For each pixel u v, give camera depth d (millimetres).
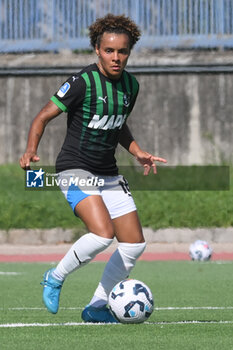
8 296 35656
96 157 24219
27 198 69000
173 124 84125
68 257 23844
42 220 65188
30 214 65438
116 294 24547
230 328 24250
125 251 24703
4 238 64688
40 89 87438
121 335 22562
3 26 88812
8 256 59500
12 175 78375
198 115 84062
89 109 23828
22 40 88750
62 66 87312
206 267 51375
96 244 23297
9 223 64812
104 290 25219
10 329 24000
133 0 86438
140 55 86000
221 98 84000
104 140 24188
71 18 87875
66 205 67500
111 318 25391
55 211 65938
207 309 30609
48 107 23656
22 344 21125
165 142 84125
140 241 24781
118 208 24594
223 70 84062
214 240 64875
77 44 87875
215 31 86125
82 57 87938
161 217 65312
